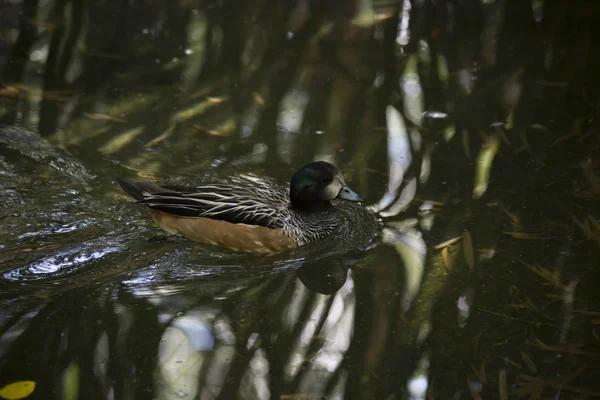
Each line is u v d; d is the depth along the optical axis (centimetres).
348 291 977
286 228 1081
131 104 1402
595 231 1073
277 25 1736
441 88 1490
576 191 1168
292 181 1129
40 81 1461
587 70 1555
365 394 799
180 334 885
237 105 1415
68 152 1244
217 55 1593
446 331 893
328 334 893
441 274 998
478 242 1059
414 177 1213
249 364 841
